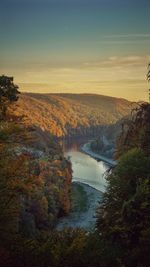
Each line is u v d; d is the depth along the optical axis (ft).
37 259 88.17
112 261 90.89
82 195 315.17
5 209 91.81
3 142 95.66
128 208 96.27
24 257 88.28
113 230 97.96
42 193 222.48
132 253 93.35
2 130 92.73
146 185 98.48
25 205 189.88
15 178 96.22
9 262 86.89
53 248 91.20
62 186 284.61
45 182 255.91
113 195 105.81
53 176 277.03
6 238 91.15
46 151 321.73
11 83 102.01
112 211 103.76
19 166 97.04
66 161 348.18
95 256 90.02
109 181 107.34
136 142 123.95
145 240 91.81
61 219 250.78
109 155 596.70
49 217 224.12
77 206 281.13
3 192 92.48
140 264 89.86
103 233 103.35
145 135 117.29
